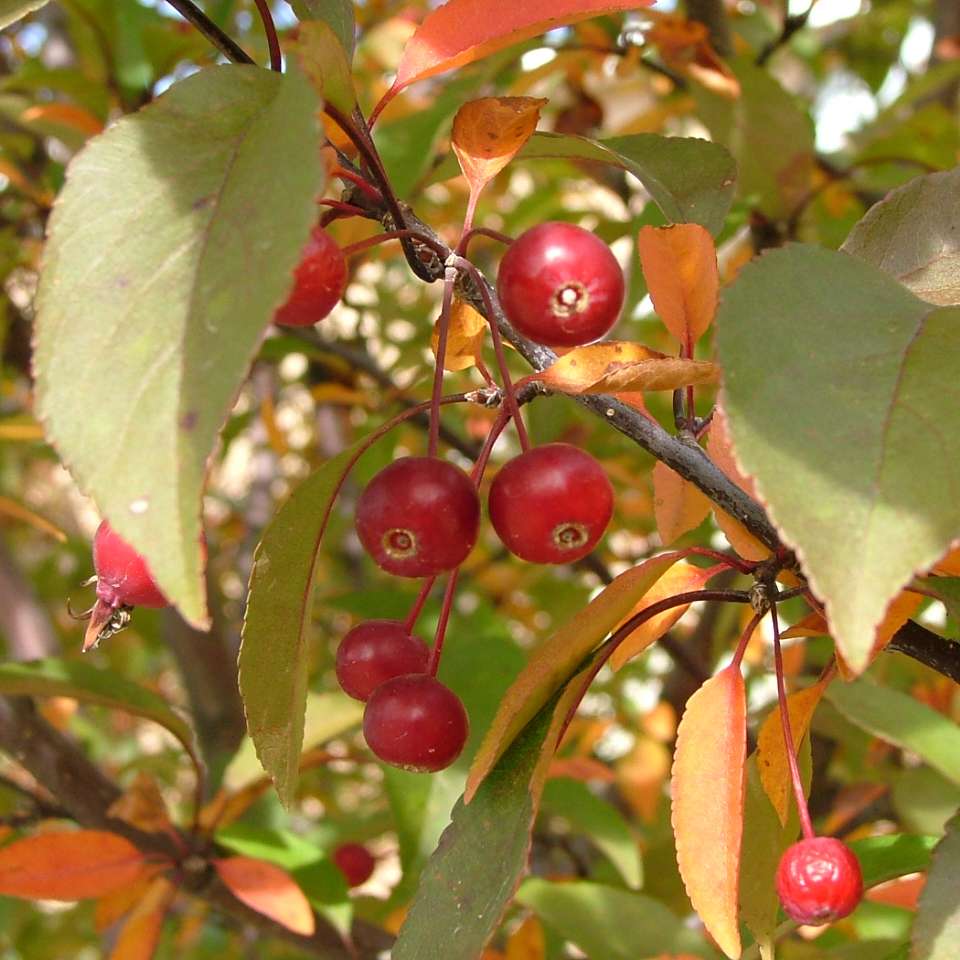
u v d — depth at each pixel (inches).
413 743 7.0
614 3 6.9
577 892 10.3
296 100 5.4
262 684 7.1
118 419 5.2
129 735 23.1
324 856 11.0
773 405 5.3
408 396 14.7
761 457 5.3
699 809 6.7
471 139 7.1
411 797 10.6
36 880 10.0
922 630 7.0
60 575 25.2
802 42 20.1
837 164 15.6
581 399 7.1
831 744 13.7
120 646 23.5
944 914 6.3
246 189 5.4
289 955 15.5
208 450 5.1
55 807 11.6
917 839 8.6
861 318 5.5
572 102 15.3
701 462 7.1
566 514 6.6
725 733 6.8
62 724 13.4
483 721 11.0
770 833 7.4
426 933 6.7
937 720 9.7
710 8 13.2
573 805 11.5
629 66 13.3
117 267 5.4
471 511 6.6
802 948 11.0
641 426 7.1
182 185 5.5
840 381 5.4
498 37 6.9
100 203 5.5
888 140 15.0
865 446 5.3
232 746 16.2
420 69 6.9
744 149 12.7
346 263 6.4
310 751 11.8
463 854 6.9
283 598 7.0
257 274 5.2
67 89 13.8
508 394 6.8
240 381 5.1
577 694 6.9
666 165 8.2
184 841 10.8
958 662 7.0
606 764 17.0
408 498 6.5
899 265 7.2
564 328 6.6
